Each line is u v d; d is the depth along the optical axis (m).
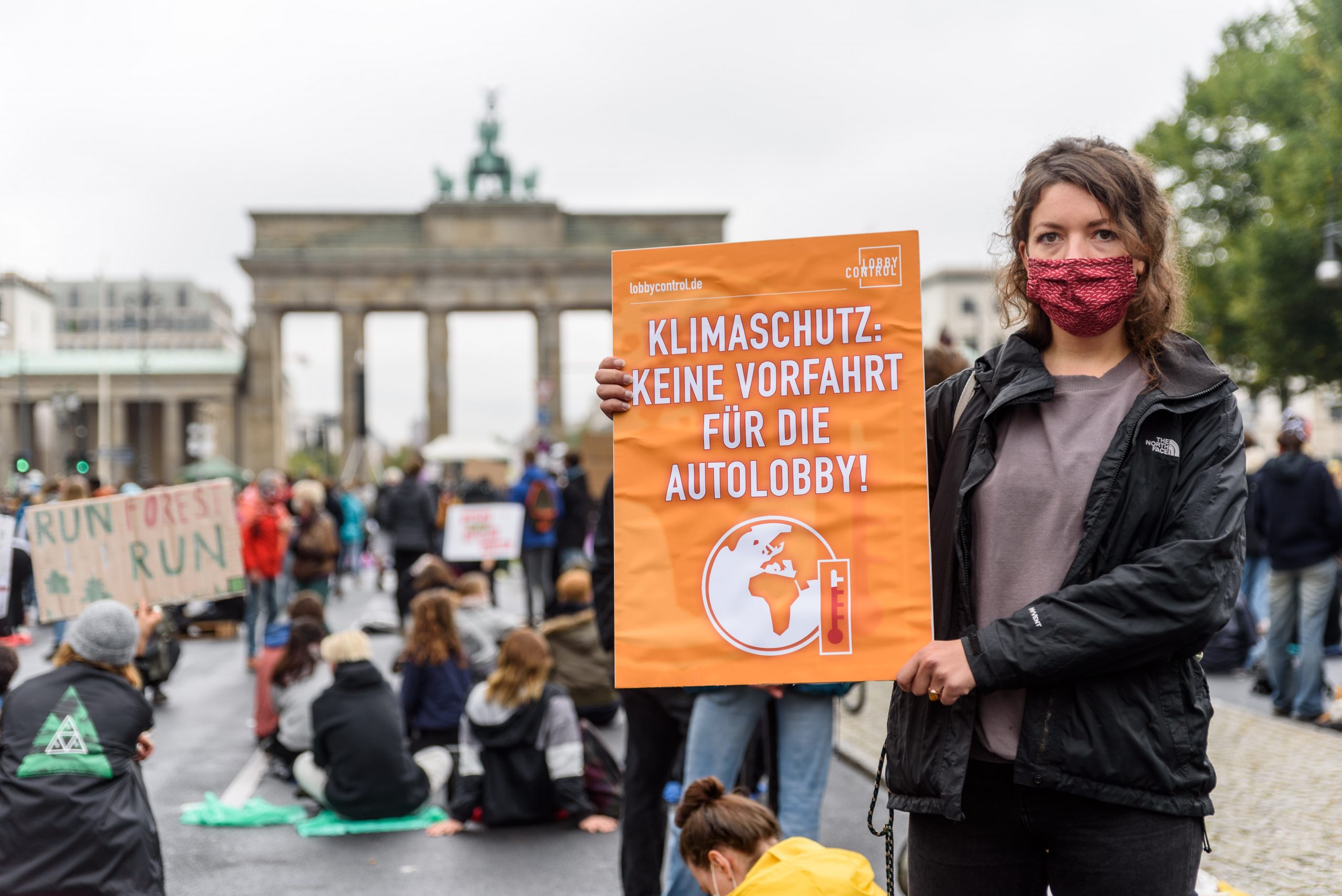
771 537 3.03
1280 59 37.91
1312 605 10.54
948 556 2.88
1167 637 2.49
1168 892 2.58
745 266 3.11
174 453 90.56
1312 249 34.88
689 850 4.62
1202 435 2.68
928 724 2.79
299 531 17.55
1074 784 2.58
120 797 5.59
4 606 9.34
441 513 23.59
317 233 76.69
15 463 37.72
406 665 10.30
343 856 7.68
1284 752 9.24
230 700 13.87
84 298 146.38
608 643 5.57
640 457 3.12
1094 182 2.76
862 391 3.03
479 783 8.34
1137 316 2.81
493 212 77.44
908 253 3.04
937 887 2.82
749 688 5.15
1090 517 2.66
